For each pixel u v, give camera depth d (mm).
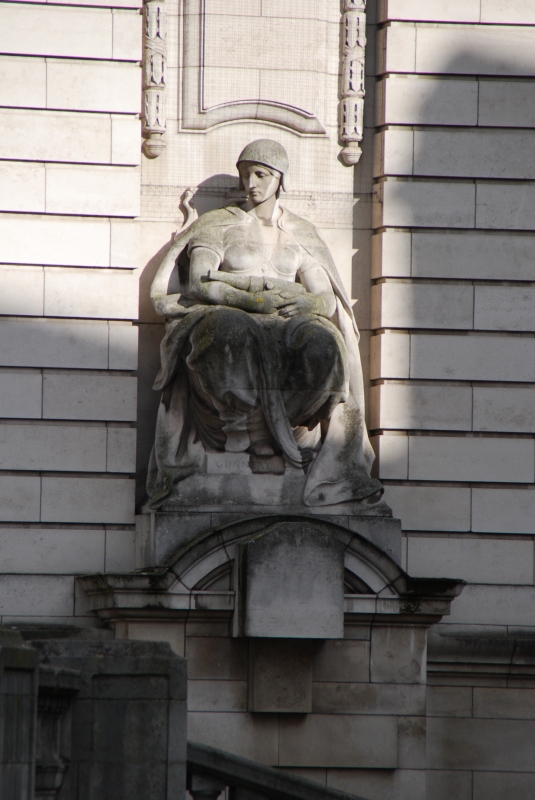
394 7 44969
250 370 40844
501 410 44438
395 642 41281
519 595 43969
